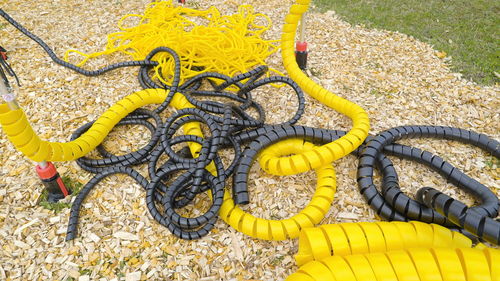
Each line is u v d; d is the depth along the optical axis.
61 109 3.73
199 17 5.45
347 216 2.79
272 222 2.60
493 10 5.59
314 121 3.64
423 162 3.07
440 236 2.39
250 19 5.25
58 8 5.58
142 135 3.49
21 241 2.57
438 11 5.61
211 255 2.54
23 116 2.25
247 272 2.45
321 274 2.06
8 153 3.23
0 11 4.15
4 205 2.80
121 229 2.68
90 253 2.53
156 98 3.67
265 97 3.96
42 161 2.56
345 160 3.23
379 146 3.01
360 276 2.05
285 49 4.10
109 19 5.33
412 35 5.04
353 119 3.43
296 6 3.73
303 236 2.49
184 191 2.89
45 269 2.43
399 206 2.62
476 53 4.62
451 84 4.12
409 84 4.14
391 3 5.88
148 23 5.02
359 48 4.77
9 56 4.45
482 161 3.20
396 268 2.08
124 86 4.06
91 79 4.15
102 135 3.21
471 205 2.84
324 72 4.32
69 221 2.66
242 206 2.87
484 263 2.02
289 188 3.01
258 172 3.15
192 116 3.24
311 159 2.79
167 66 4.09
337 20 5.39
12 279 2.37
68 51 4.48
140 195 2.92
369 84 4.15
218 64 4.31
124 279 2.39
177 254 2.54
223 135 2.91
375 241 2.34
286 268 2.47
